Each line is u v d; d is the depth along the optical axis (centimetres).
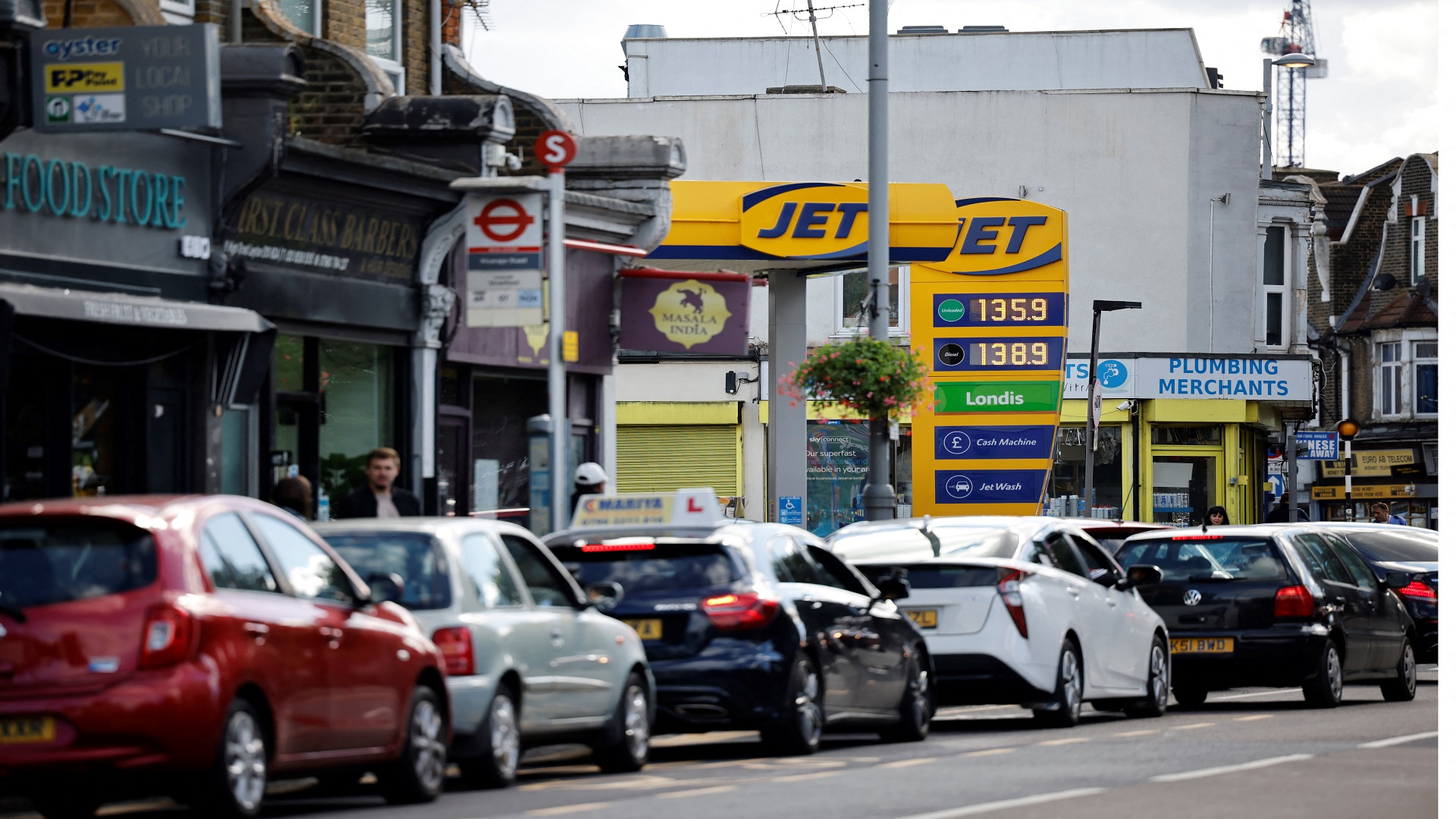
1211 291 13450
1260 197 13725
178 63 4328
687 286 6794
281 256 5262
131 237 4734
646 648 3759
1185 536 5347
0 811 3086
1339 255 18412
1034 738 4222
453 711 3183
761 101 13525
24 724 2555
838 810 2814
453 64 6844
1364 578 5650
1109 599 4809
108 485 4788
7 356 4069
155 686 2561
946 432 8906
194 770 2583
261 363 4925
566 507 4853
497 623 3294
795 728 3775
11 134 4369
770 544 3944
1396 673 5625
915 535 4653
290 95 5009
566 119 6844
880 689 4116
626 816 2770
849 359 6519
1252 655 5194
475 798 3142
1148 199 13438
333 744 2848
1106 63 14988
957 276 8900
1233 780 3191
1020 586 4450
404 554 3266
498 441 6444
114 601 2595
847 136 13500
